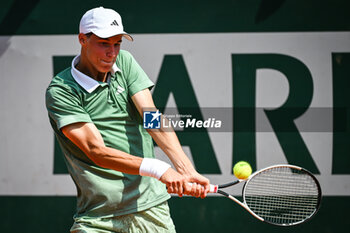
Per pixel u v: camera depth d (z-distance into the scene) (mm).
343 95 15289
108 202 8508
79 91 8141
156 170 7918
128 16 15359
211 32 15320
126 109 8586
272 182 13102
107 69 8062
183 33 15359
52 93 8109
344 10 15219
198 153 15406
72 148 8586
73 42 15453
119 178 8555
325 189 15367
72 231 8812
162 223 8867
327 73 15297
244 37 15297
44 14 15445
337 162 15344
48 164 15648
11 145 15609
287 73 15305
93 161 8164
